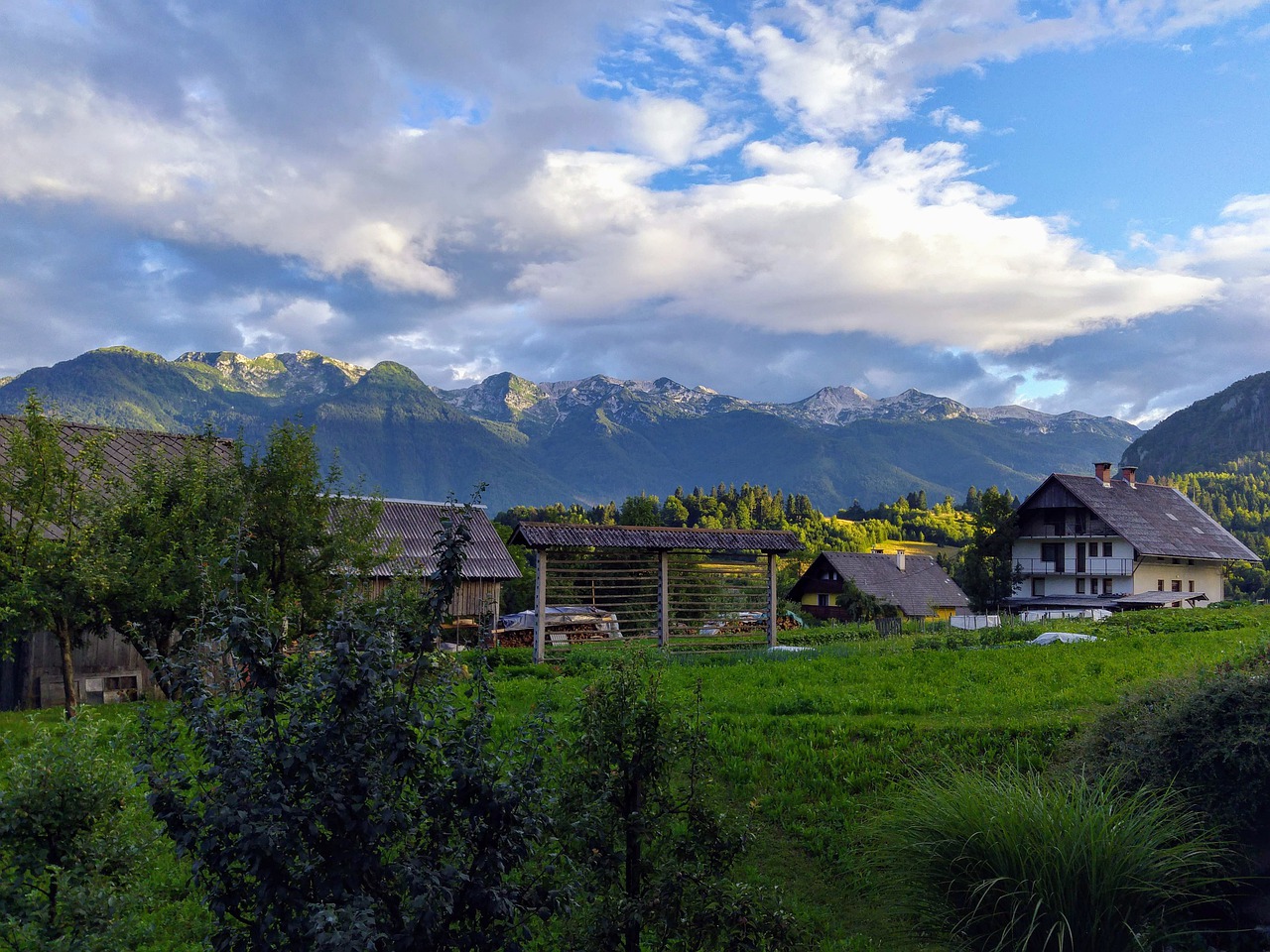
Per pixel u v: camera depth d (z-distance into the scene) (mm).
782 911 8266
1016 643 33031
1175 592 70250
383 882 6082
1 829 6930
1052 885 8992
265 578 21641
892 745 15539
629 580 33688
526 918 6352
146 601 19234
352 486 24734
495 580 44219
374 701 5887
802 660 28281
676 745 8555
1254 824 10203
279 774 5770
